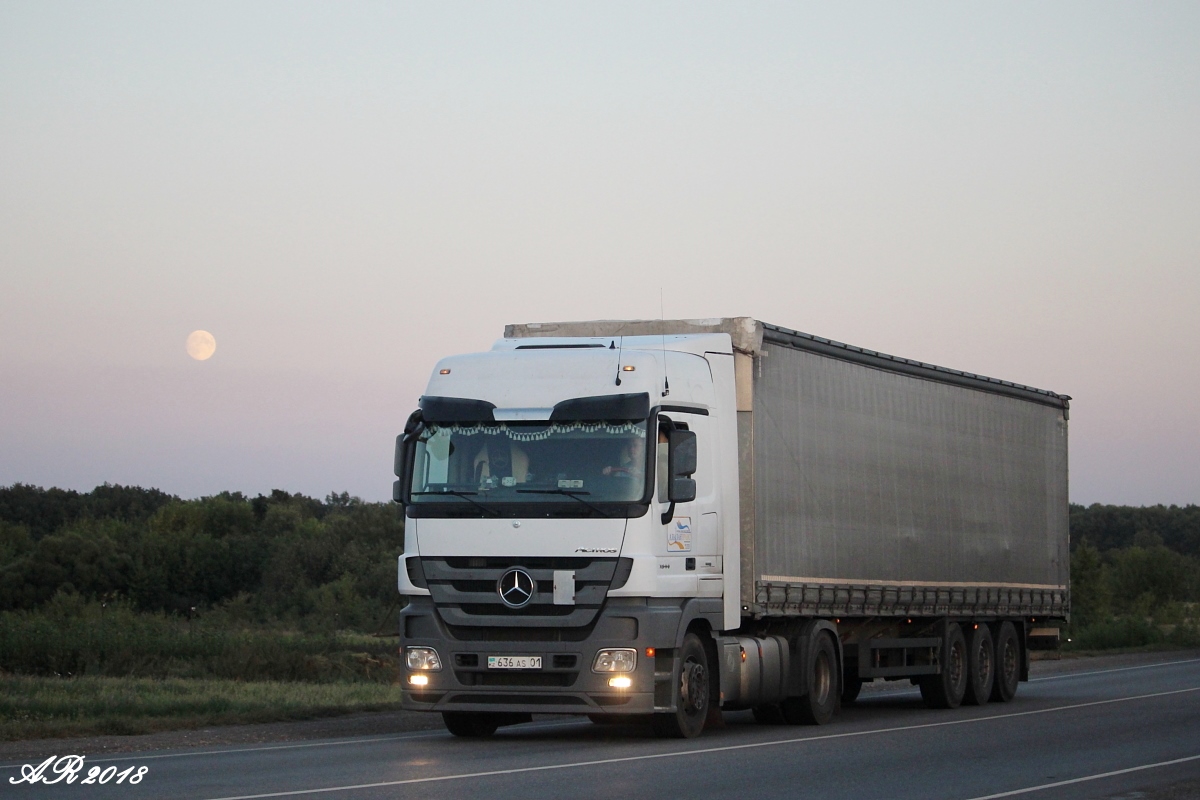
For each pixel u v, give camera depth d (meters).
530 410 15.48
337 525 85.88
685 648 15.76
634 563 14.91
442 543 15.30
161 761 13.27
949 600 22.22
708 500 16.25
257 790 10.82
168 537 84.38
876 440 20.36
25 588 75.19
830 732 17.16
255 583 82.06
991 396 24.33
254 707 20.00
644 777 11.98
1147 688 27.80
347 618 63.22
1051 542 26.39
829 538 18.83
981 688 23.36
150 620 42.16
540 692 14.98
